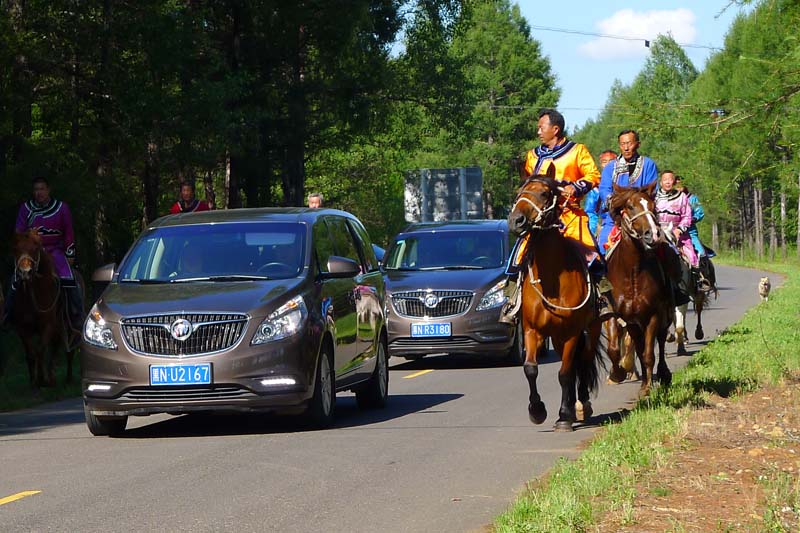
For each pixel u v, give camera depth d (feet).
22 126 92.48
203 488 30.99
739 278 189.67
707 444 34.14
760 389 46.14
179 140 104.63
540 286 37.93
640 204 43.01
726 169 42.57
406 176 146.41
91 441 40.75
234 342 39.58
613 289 44.86
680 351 68.28
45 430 44.27
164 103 99.60
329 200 212.02
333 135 161.99
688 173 43.52
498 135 391.04
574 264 37.99
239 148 114.83
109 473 33.68
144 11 98.63
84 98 100.42
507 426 41.86
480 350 64.85
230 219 45.75
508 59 393.91
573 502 25.94
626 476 29.35
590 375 41.52
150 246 44.78
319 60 147.33
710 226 336.70
